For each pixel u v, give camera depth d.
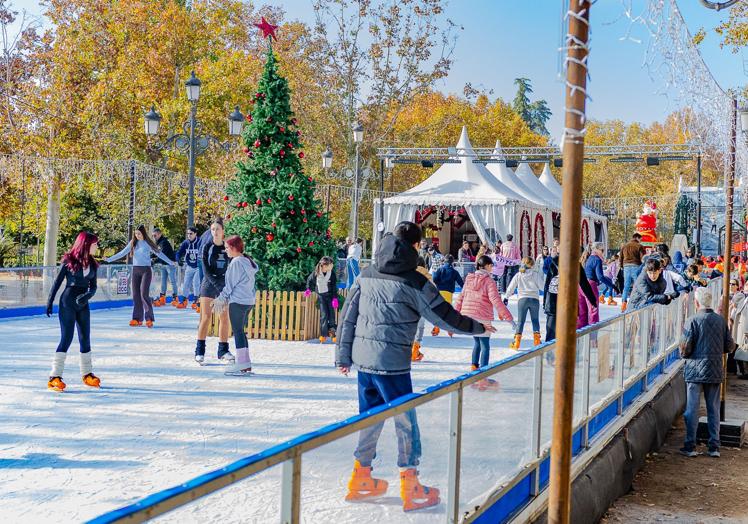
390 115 54.94
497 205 29.33
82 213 34.47
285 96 14.25
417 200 30.02
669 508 7.25
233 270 9.25
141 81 34.44
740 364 15.62
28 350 11.17
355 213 32.66
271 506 2.35
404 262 4.78
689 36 4.53
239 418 6.90
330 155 30.05
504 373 4.57
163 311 18.73
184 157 37.03
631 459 7.88
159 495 1.88
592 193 67.38
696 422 9.34
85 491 4.75
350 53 40.72
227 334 10.20
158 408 7.30
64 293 8.14
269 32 14.20
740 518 6.97
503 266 25.69
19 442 5.98
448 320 4.74
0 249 32.88
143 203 26.62
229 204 14.47
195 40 38.38
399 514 3.23
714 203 41.22
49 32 32.88
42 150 30.41
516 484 4.83
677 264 24.98
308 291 13.24
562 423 3.47
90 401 7.59
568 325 3.44
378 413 3.02
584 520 5.92
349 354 4.97
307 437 2.55
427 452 3.52
